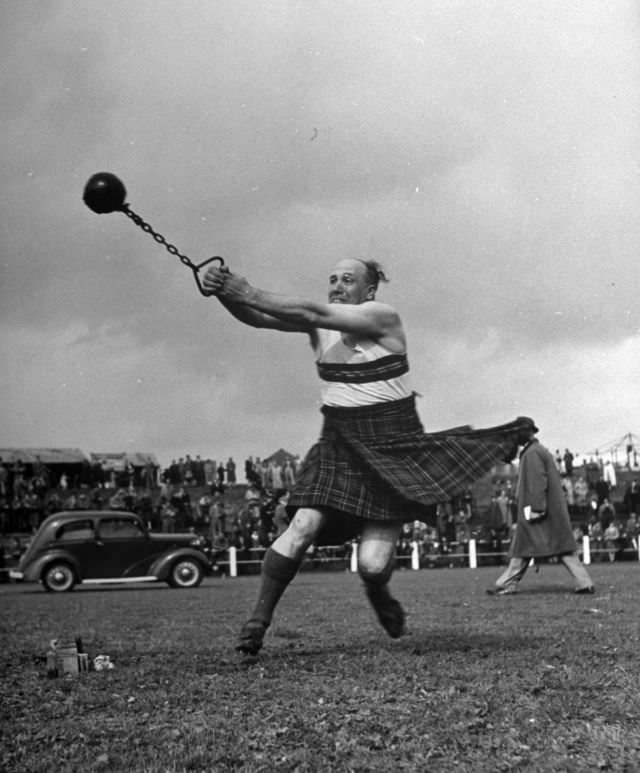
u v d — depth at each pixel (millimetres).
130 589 18516
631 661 4953
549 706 3805
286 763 3107
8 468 32312
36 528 30828
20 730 3654
